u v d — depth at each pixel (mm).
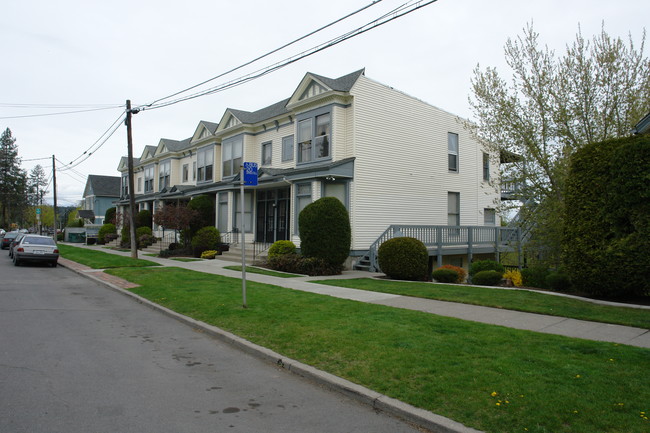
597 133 13188
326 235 16422
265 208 23172
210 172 27531
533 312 8867
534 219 14039
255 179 9977
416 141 21188
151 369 6129
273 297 10773
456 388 4922
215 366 6348
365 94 18984
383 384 5215
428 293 11289
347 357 6195
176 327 8812
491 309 9250
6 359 6371
